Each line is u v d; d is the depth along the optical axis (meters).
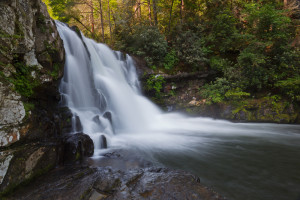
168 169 3.45
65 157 4.05
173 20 16.28
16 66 3.31
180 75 11.79
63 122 4.89
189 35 12.59
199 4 15.43
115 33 15.07
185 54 12.23
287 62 10.84
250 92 11.47
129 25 14.31
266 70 10.88
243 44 12.14
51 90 4.69
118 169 3.68
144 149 5.58
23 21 3.47
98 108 7.37
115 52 10.54
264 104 10.55
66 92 6.18
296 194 3.16
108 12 16.73
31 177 3.12
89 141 4.59
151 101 11.40
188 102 11.79
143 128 8.88
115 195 2.54
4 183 2.61
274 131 8.47
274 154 5.30
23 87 3.36
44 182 3.08
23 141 3.17
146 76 11.25
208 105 11.38
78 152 4.14
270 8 10.72
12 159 2.79
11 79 3.02
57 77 4.82
